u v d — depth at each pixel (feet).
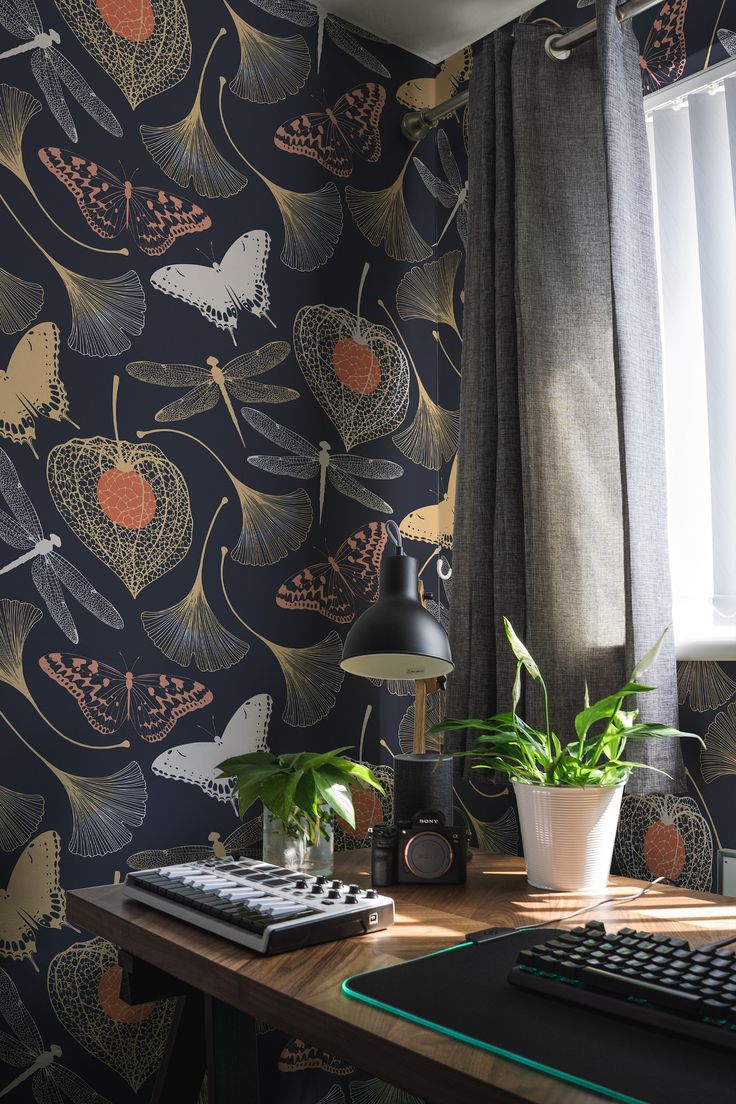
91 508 5.10
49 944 4.78
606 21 5.24
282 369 6.00
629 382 5.03
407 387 6.68
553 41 5.64
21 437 4.89
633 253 5.19
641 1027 2.67
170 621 5.36
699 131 5.26
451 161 6.89
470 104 6.12
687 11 5.45
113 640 5.13
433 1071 2.49
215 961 3.30
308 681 5.96
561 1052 2.50
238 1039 3.73
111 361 5.24
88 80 5.28
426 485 6.74
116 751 5.09
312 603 6.03
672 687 5.02
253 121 6.00
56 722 4.89
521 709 5.40
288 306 6.07
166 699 5.30
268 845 4.70
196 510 5.52
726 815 4.96
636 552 4.94
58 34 5.18
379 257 6.61
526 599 5.47
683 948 2.99
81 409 5.11
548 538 5.32
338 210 6.40
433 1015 2.77
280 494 5.92
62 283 5.10
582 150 5.64
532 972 2.99
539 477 5.37
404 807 4.92
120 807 5.07
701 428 5.28
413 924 3.83
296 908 3.64
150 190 5.48
